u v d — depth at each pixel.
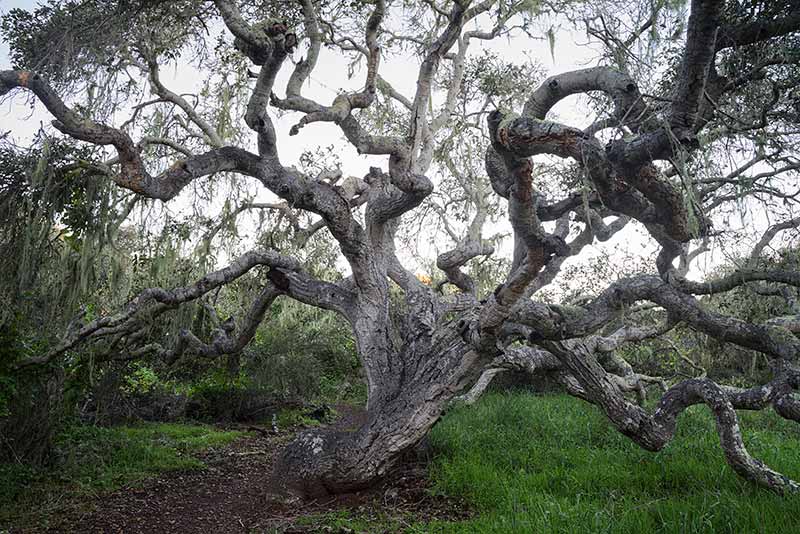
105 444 10.85
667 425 7.76
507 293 6.75
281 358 17.25
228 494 9.06
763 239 7.00
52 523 7.56
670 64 6.38
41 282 9.24
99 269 10.02
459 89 13.32
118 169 9.41
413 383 8.40
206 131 10.61
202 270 10.77
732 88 6.11
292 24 10.34
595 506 6.42
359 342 9.38
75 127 6.46
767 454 8.60
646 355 16.33
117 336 10.86
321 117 7.94
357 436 8.25
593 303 7.95
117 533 7.29
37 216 8.27
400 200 9.34
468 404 13.46
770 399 7.50
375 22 8.85
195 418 16.03
